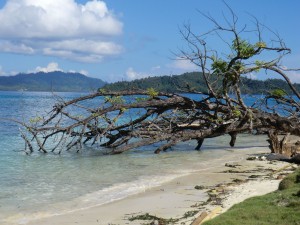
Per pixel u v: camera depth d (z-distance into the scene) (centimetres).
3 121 4625
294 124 2030
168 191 1480
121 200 1354
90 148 2784
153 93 2305
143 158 2366
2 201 1338
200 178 1738
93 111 2433
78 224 1071
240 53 1872
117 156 2441
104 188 1548
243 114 2080
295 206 1023
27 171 1920
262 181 1583
